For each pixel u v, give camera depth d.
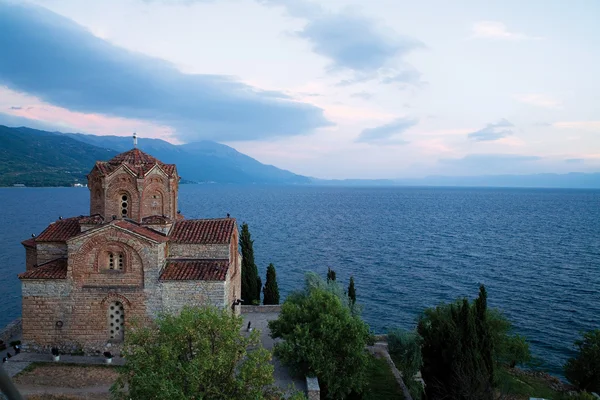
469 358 30.58
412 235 144.50
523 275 88.25
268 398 23.89
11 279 77.19
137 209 38.12
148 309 35.16
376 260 102.44
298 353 32.62
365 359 33.41
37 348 34.94
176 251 38.44
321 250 114.50
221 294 35.47
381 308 67.94
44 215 169.62
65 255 37.38
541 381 43.66
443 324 33.34
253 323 46.50
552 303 70.19
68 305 34.84
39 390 29.38
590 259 104.25
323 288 45.72
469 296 73.62
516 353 44.47
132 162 39.16
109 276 35.00
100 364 33.53
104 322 35.09
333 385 32.38
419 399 35.06
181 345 23.19
